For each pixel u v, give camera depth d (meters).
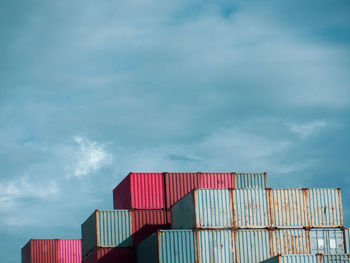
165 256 53.25
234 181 67.06
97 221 63.03
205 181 66.69
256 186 67.44
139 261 61.19
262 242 55.62
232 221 55.56
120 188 70.19
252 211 56.25
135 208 64.75
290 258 48.22
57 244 83.19
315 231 57.16
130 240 63.31
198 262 53.66
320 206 57.88
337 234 57.59
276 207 56.84
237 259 54.69
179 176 66.31
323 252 56.78
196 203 55.31
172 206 61.94
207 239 54.44
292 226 56.78
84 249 70.06
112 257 62.47
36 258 82.12
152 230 64.25
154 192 65.62
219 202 55.75
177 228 60.19
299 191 57.72
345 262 48.50
